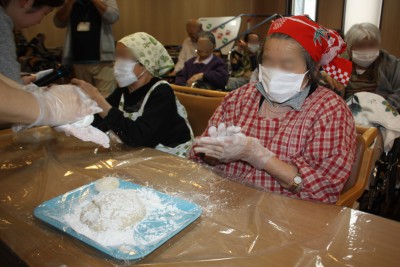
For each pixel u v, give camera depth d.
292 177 1.01
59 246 0.67
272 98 1.15
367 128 1.26
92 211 0.73
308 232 0.72
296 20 1.07
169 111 1.51
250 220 0.77
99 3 3.22
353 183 1.16
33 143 1.25
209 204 0.84
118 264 0.62
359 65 2.17
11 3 1.21
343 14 5.31
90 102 0.86
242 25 6.32
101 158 1.13
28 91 0.75
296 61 1.07
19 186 0.93
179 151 1.58
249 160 1.04
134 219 0.73
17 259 0.54
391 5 4.89
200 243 0.68
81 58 3.40
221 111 1.34
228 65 3.83
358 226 0.75
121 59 1.53
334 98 1.11
